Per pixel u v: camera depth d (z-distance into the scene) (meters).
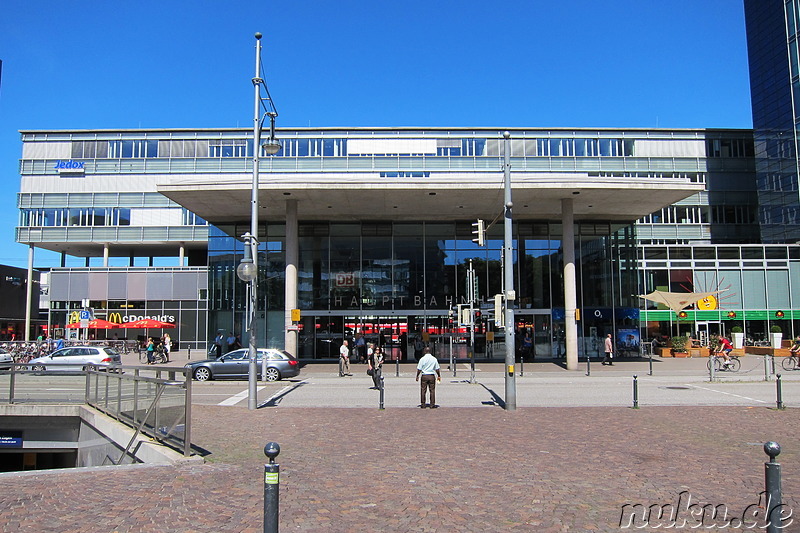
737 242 56.12
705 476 8.12
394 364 35.72
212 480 7.87
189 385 9.16
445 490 7.40
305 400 18.31
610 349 33.72
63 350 30.00
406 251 37.84
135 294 52.31
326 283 37.56
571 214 32.31
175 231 54.12
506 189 16.02
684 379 25.47
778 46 55.41
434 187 30.08
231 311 37.56
